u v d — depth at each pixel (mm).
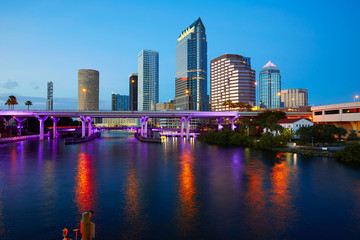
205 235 23953
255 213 29422
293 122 121500
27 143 131375
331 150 78125
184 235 23922
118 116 169625
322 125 101250
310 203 32875
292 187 40531
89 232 12664
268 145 96375
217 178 47344
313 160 66812
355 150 63062
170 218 27875
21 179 47031
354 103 112125
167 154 85188
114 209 30625
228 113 175500
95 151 95188
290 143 94938
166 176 49375
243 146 111750
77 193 37500
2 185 42500
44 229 25109
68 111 158500
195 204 32500
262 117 168125
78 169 57250
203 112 172000
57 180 46125
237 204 32469
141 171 54719
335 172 51438
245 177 47969
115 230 24906
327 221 27234
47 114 155750
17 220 27359
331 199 34500
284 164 61312
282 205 32156
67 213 29328
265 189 39406
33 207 31438
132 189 39688
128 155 82688
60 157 77812
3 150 97375
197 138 177000
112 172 53625
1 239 23047
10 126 174500
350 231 24875
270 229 25266
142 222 26797
